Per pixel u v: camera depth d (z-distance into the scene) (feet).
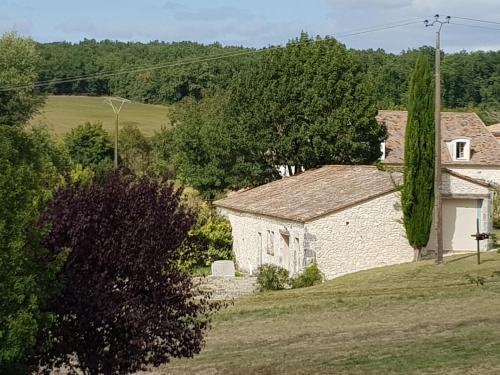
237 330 83.46
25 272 40.04
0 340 38.78
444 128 198.18
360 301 91.25
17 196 40.50
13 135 45.27
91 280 46.98
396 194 126.41
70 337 47.24
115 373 49.29
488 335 64.80
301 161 172.76
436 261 114.11
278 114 169.78
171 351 51.24
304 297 98.94
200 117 194.80
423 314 79.87
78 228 46.75
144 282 49.19
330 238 123.75
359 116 168.45
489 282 95.09
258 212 139.23
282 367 62.23
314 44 173.17
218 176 184.75
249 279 133.08
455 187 130.62
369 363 59.11
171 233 49.90
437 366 54.80
